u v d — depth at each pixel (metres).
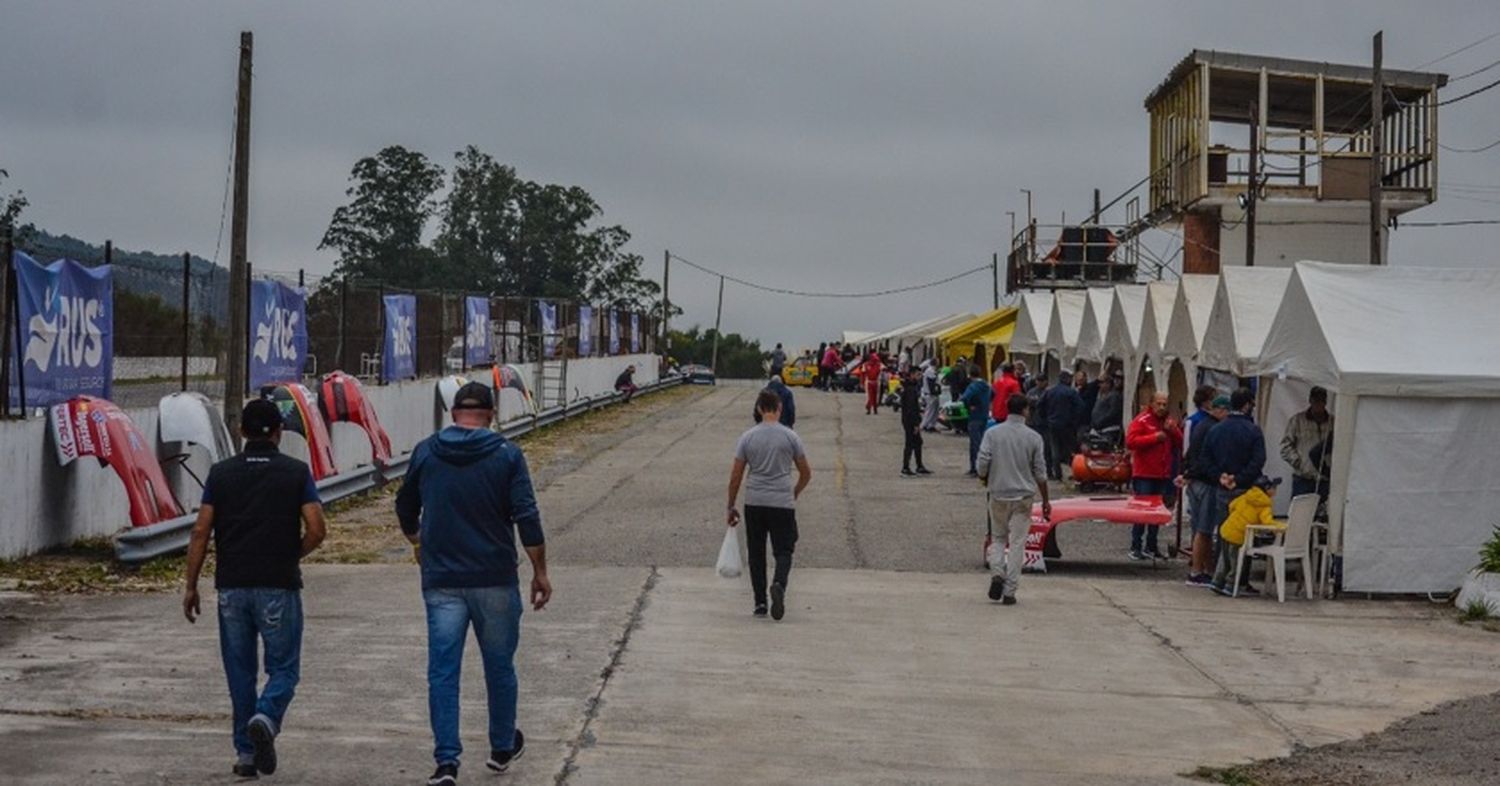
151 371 18.55
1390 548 15.80
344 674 10.62
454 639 7.61
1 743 8.38
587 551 17.86
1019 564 14.77
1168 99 42.03
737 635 12.66
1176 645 13.00
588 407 44.88
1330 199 38.69
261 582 7.68
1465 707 10.86
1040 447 14.74
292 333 23.20
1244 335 19.88
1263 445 15.88
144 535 15.24
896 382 50.09
